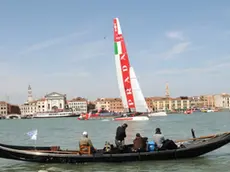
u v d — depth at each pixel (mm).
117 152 21969
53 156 21422
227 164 21234
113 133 53969
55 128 80688
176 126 69875
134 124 78375
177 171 19609
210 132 51500
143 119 89938
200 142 23188
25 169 20906
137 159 21844
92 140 41000
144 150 22172
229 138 22312
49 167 21125
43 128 82500
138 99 88312
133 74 87438
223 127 65750
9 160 24125
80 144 22031
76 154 21578
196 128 62938
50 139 44969
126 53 86250
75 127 81688
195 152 22375
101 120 134375
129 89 87812
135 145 22344
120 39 85812
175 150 22141
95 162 21641
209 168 20203
